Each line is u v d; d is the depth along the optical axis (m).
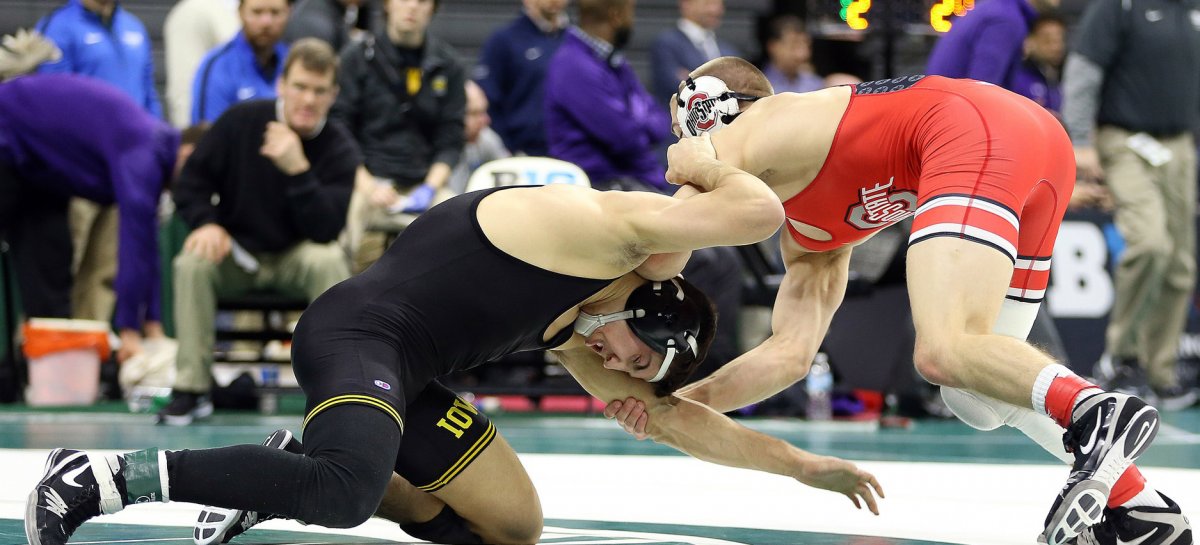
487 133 17.23
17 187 15.97
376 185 14.61
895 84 6.82
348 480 5.73
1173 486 9.39
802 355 7.38
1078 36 16.30
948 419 16.02
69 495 5.55
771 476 10.07
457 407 6.71
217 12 18.00
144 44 17.97
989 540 7.07
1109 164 16.52
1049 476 10.13
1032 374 5.81
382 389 5.97
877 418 15.63
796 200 6.99
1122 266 16.56
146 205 15.66
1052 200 6.65
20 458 10.30
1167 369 17.59
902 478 9.95
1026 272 6.83
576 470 10.27
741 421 15.18
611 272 6.24
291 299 14.62
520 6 25.72
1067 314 17.42
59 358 16.38
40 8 23.80
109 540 6.57
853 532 7.29
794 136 6.77
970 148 6.37
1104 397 5.64
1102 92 16.36
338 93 15.48
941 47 14.00
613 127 15.09
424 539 6.95
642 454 11.58
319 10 17.23
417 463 6.58
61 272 16.47
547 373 15.55
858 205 6.92
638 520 7.73
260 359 15.45
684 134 7.41
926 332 6.11
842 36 19.78
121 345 16.27
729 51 18.48
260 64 16.17
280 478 5.66
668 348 6.41
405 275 6.34
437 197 15.20
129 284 15.88
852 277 14.49
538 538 6.98
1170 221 16.73
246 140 13.92
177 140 15.98
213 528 6.47
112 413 15.17
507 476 6.75
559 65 15.28
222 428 13.30
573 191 6.37
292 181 13.75
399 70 15.48
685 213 6.00
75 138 15.70
